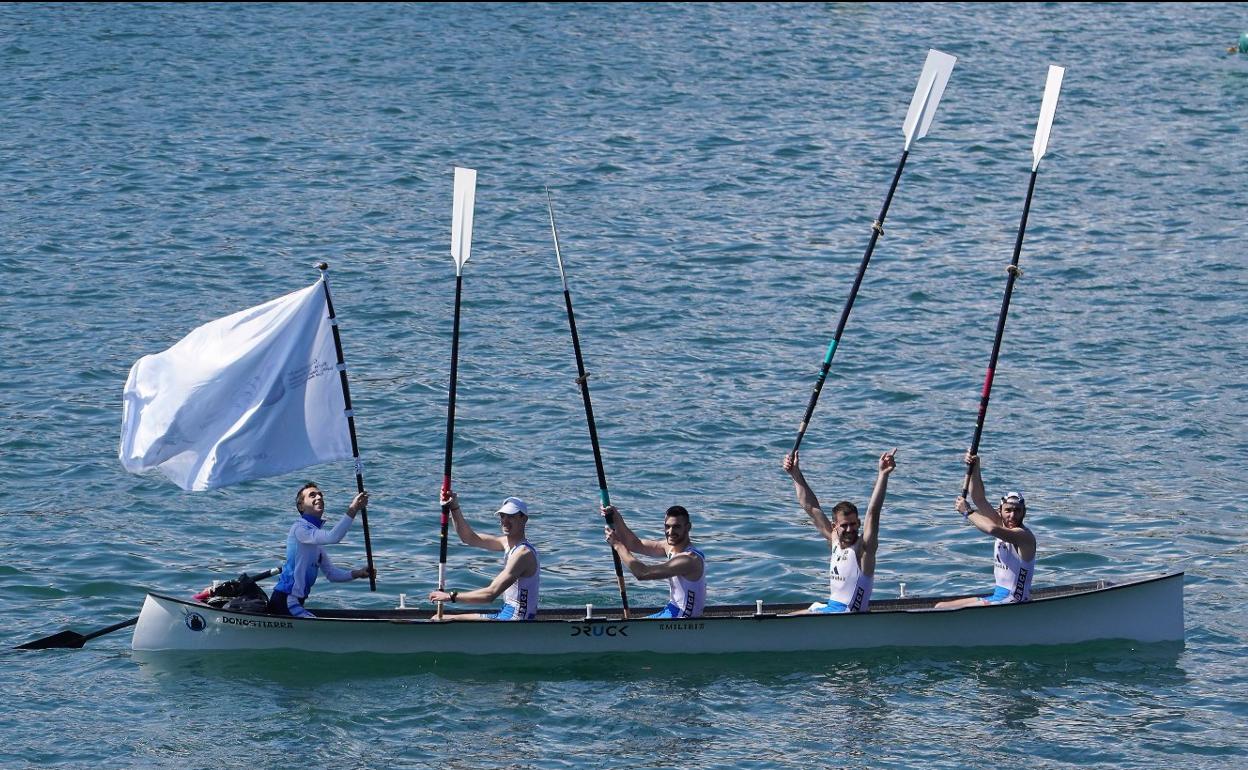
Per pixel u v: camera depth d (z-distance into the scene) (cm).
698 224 9219
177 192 9612
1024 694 3959
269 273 8162
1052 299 7938
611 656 4138
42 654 4169
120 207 9244
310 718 3791
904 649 4206
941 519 5350
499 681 4009
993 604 4203
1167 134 11419
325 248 8625
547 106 12112
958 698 3928
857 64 13738
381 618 4247
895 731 3738
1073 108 12219
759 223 9256
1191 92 12744
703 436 6166
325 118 11619
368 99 12244
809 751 3625
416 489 5606
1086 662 4172
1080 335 7394
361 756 3594
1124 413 6425
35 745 3628
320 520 4200
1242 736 3716
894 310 7781
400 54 13900
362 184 9931
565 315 7644
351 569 4528
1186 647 4281
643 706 3866
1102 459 5931
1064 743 3678
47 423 6100
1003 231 9131
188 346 4216
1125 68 13625
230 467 4194
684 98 12431
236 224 9012
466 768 3534
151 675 4044
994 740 3688
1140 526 5291
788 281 8225
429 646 4131
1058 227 9194
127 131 11056
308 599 4641
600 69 13388
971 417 6391
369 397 6506
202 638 4162
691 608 4150
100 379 6600
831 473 5794
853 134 11388
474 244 8769
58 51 13588
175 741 3662
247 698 3906
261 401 4203
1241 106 12269
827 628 4172
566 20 15438
